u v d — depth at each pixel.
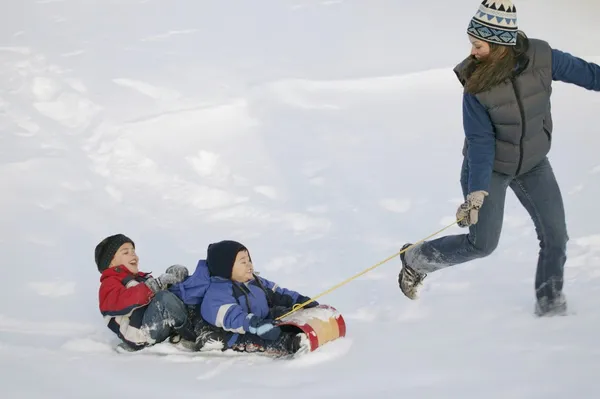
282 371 4.96
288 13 12.56
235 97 10.01
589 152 8.90
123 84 10.34
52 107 9.83
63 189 8.37
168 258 7.24
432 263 5.68
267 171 8.82
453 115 9.84
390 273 6.79
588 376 4.57
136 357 5.27
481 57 5.05
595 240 6.94
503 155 5.28
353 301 6.29
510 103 5.10
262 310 5.51
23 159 8.80
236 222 7.93
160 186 8.57
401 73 10.55
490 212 5.35
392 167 8.81
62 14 12.62
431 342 5.34
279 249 7.34
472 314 5.80
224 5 12.88
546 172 5.45
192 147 9.21
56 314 6.11
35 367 5.04
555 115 9.86
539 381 4.57
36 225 7.71
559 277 5.52
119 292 5.34
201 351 5.30
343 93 10.27
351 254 7.20
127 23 12.28
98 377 4.87
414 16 12.46
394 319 5.89
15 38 11.58
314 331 5.17
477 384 4.59
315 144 9.32
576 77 5.13
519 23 12.36
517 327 5.45
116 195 8.37
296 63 10.91
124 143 9.17
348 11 12.63
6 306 6.22
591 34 11.86
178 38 11.73
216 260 5.40
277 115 9.84
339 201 8.20
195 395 4.57
